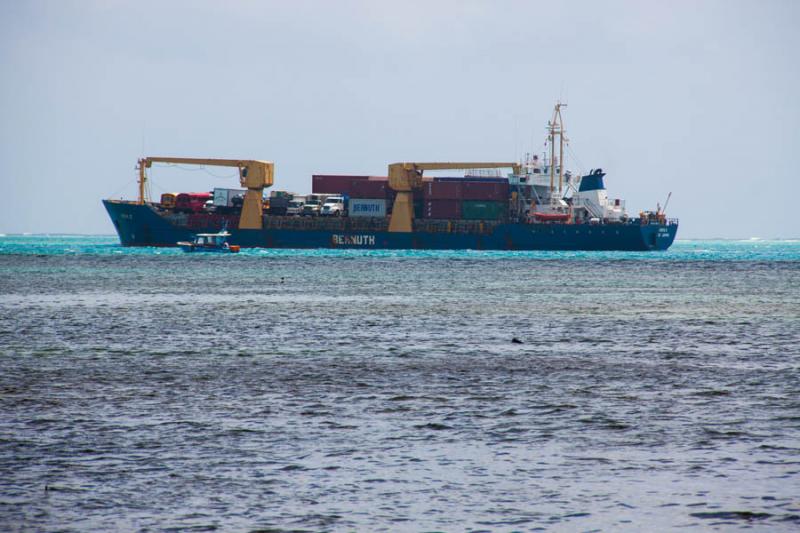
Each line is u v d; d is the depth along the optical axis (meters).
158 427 104.88
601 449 95.00
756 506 76.88
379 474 86.19
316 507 77.19
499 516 75.19
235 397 123.88
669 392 127.81
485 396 124.88
